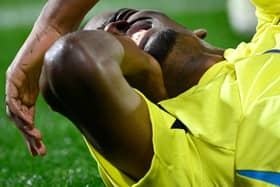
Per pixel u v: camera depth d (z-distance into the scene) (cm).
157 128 476
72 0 504
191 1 2928
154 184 483
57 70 459
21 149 966
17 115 498
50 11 505
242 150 481
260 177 475
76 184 748
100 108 461
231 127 488
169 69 522
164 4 2944
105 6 2898
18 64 499
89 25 557
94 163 836
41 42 501
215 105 498
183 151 482
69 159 874
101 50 465
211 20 2402
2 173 835
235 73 514
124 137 471
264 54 514
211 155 485
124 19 547
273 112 482
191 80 522
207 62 526
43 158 892
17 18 2822
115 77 461
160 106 505
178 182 479
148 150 477
